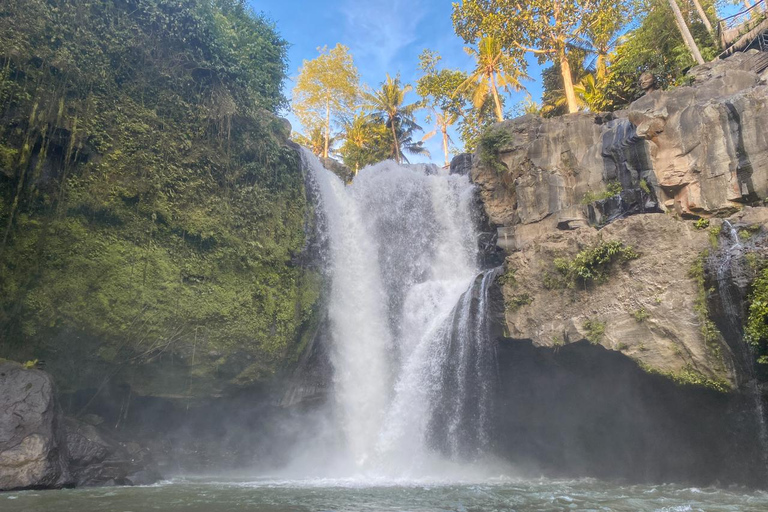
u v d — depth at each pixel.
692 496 12.44
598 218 18.48
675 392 14.34
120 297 16.97
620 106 30.77
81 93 16.94
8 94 15.26
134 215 17.67
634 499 12.02
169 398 18.64
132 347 17.25
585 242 16.27
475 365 19.20
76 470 14.10
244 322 19.64
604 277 15.58
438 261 25.61
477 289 19.39
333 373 22.42
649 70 29.00
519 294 17.55
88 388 16.98
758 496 12.28
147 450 17.75
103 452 15.24
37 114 15.75
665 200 16.77
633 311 14.75
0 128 15.03
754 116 15.19
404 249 26.19
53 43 16.44
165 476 18.05
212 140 20.19
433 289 23.22
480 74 42.50
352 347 23.03
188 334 18.39
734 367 12.87
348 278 23.89
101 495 12.16
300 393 21.62
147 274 17.67
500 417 19.69
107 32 17.84
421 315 23.05
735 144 15.42
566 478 17.70
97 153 17.16
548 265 17.06
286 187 22.38
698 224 14.47
